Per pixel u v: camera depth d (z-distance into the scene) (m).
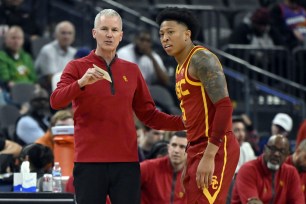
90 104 13.70
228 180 13.49
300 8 29.89
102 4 29.16
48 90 25.41
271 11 29.73
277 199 18.50
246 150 21.61
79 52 23.67
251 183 18.31
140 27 29.36
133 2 30.91
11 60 26.23
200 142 13.54
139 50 26.41
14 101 25.33
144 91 14.26
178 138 17.80
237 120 21.94
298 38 29.56
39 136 22.16
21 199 15.90
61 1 30.20
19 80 26.23
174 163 17.84
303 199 18.59
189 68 13.42
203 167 13.19
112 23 13.86
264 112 28.16
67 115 19.61
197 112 13.46
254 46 28.88
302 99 28.55
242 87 27.98
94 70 13.16
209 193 13.36
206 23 29.48
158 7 30.11
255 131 26.31
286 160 19.34
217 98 13.19
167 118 14.39
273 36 29.22
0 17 28.47
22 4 30.61
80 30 29.31
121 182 13.76
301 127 22.52
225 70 28.12
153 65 26.48
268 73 27.75
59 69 26.34
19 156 18.27
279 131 24.75
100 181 13.73
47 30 29.84
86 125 13.76
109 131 13.73
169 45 13.57
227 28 30.34
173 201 17.80
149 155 19.78
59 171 17.05
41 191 16.58
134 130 13.93
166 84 26.72
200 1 31.64
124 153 13.77
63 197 15.91
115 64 13.98
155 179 17.91
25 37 28.36
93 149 13.72
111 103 13.73
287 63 28.59
